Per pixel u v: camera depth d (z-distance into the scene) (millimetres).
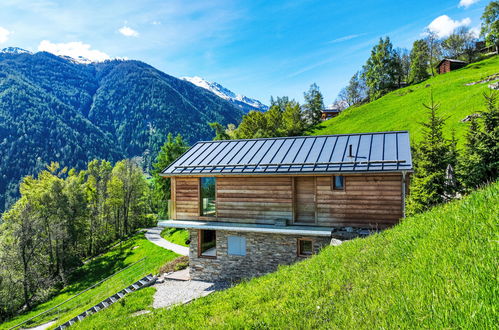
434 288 4012
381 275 5691
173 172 19562
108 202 58344
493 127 18172
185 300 16672
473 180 17422
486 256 3988
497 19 80188
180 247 39906
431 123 18031
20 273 37438
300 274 8727
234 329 6305
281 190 17422
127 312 16281
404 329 3527
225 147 21375
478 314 2977
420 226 7145
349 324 4410
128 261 40062
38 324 26141
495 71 56094
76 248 51125
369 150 16609
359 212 15922
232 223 18359
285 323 5703
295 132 70812
